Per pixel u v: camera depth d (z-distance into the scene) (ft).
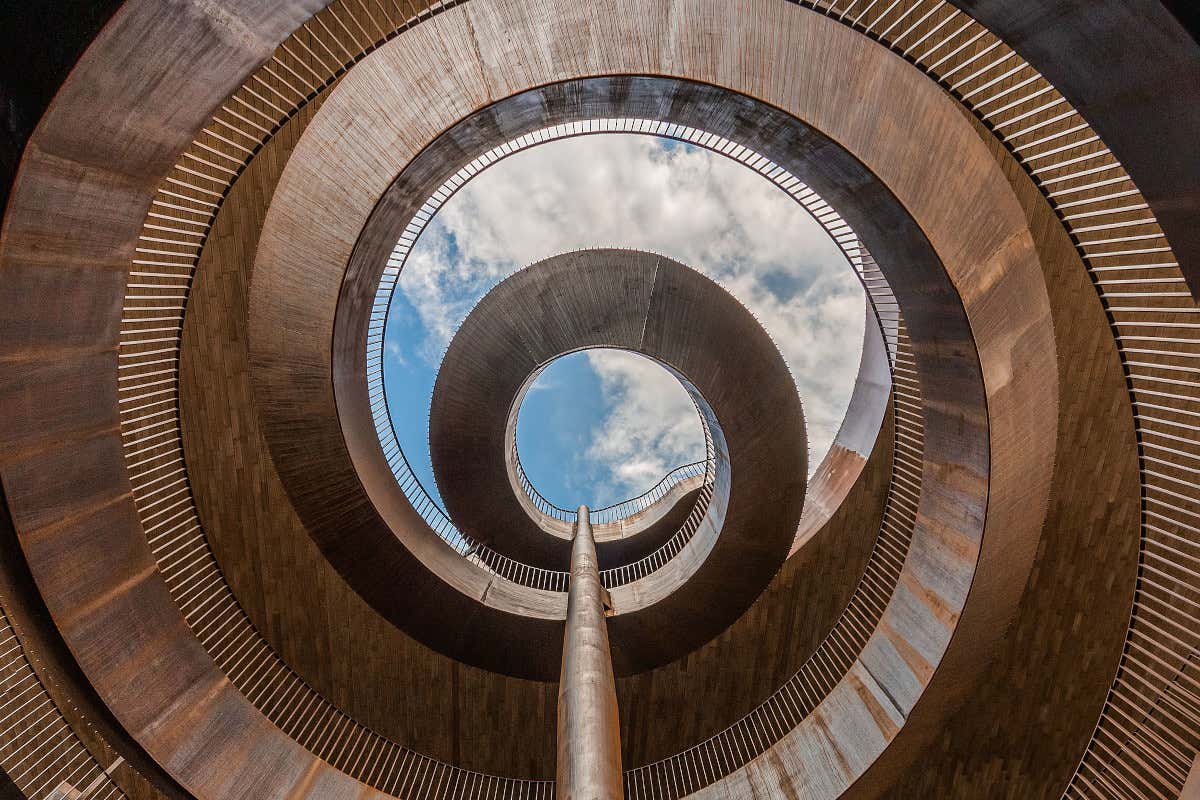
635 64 25.63
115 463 21.13
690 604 44.42
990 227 24.75
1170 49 10.16
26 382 16.97
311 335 30.42
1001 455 25.77
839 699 32.60
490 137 30.35
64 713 28.07
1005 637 34.58
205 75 13.57
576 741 20.40
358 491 35.88
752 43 25.21
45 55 11.36
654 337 49.24
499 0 25.23
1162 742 25.95
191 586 34.91
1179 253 12.50
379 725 42.39
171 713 26.02
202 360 33.71
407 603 40.19
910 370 34.37
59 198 13.88
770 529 44.65
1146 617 31.48
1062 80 12.53
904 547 36.22
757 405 46.24
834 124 25.00
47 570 20.36
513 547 59.88
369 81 26.20
